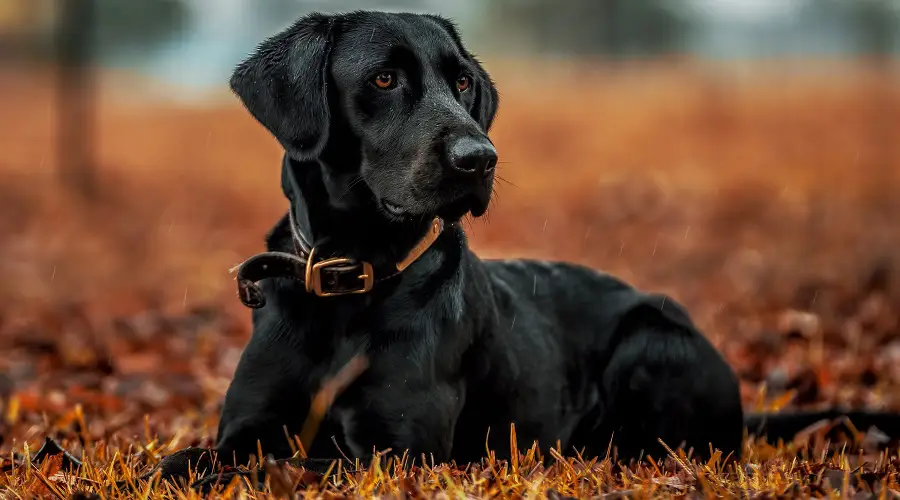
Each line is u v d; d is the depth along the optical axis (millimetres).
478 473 3604
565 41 65875
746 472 3820
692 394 4617
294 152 3979
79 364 6930
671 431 4625
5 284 10523
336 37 4129
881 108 36219
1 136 30344
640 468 3879
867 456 4633
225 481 3492
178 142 30625
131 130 34594
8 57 53781
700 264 11531
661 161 23766
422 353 3900
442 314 3984
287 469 3471
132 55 66812
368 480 3441
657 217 15508
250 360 4027
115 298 9625
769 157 24047
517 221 15188
